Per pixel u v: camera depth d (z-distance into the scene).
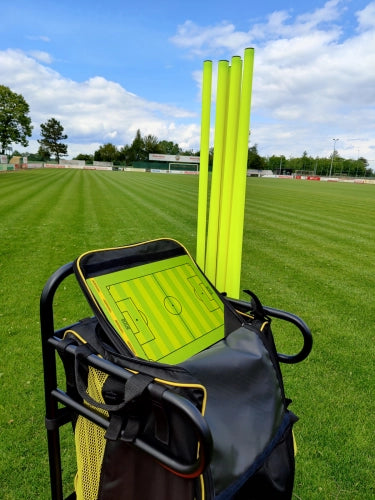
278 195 21.02
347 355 3.19
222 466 0.98
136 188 21.45
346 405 2.52
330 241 8.28
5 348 3.07
